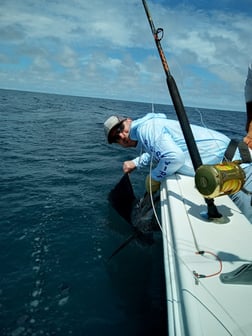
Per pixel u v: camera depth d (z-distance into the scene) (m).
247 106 1.98
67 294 2.27
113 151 8.02
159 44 2.00
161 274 2.63
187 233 1.48
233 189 1.48
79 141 9.47
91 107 35.25
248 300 1.00
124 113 27.67
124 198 3.49
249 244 1.40
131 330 1.99
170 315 1.03
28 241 2.96
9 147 7.33
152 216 2.92
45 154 6.96
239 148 1.97
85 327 1.98
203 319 0.92
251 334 0.86
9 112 17.27
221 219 1.62
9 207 3.67
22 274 2.46
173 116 19.08
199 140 2.40
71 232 3.20
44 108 25.03
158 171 2.38
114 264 2.71
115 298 2.28
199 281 1.10
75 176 5.25
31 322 1.99
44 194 4.22
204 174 1.42
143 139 2.44
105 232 3.26
